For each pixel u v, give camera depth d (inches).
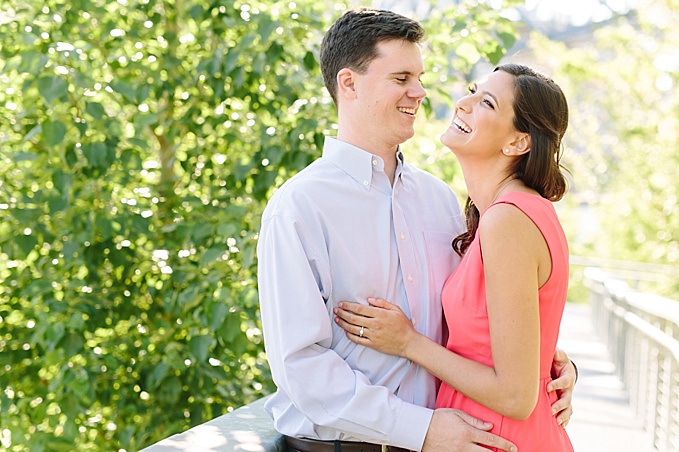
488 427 83.1
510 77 88.3
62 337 151.0
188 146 179.9
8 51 162.4
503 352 80.7
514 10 179.0
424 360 85.0
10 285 165.5
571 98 691.4
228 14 164.6
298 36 166.4
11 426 162.1
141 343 164.7
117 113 172.9
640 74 614.9
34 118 161.5
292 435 90.4
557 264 82.7
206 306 146.2
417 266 91.2
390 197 91.4
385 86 89.5
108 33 167.5
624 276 565.9
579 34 1186.0
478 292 84.2
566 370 94.0
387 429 83.2
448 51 177.0
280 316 84.2
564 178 90.2
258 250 89.2
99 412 171.2
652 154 607.2
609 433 229.9
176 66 169.8
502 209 82.2
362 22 90.4
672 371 191.8
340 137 94.0
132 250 162.7
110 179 160.4
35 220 155.2
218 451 86.8
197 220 162.7
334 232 87.2
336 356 84.3
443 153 188.5
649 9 596.7
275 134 162.6
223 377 158.9
